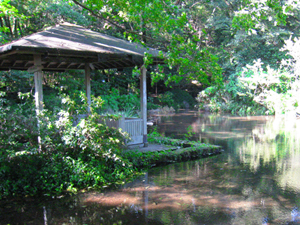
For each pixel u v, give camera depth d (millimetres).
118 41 7414
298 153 8445
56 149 5504
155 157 7109
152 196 4957
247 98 21922
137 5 4535
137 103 18031
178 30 14766
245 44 23359
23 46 5062
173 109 23125
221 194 5066
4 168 5027
